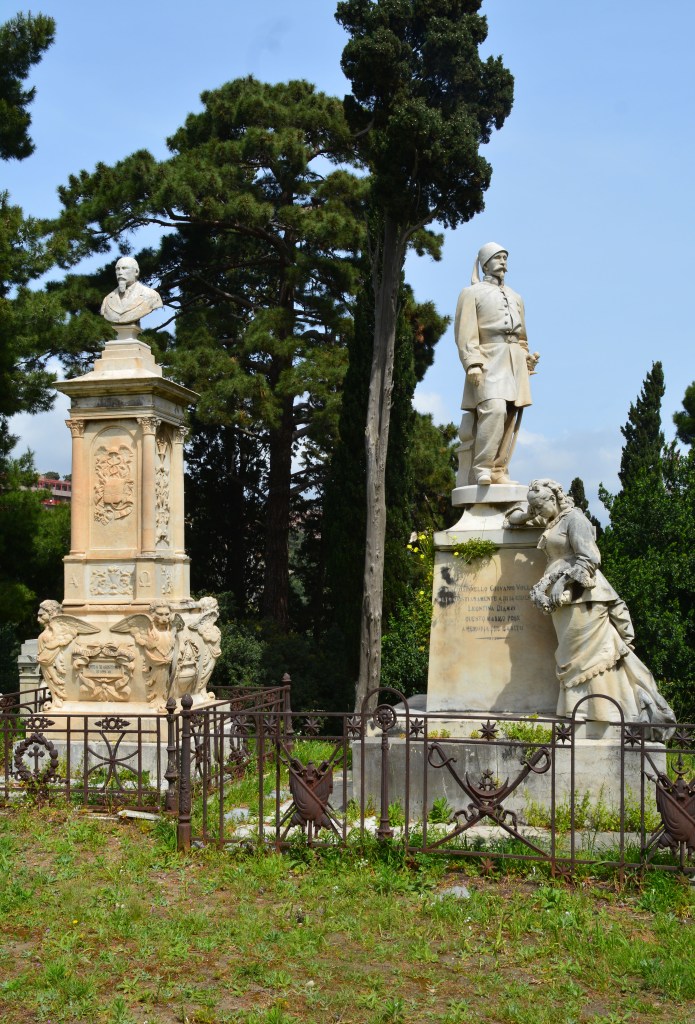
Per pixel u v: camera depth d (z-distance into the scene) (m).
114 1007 4.80
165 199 20.34
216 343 21.62
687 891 6.23
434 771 8.61
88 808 8.41
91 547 11.02
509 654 9.50
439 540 9.81
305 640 20.45
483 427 10.02
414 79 16.03
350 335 21.30
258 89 22.58
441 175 15.28
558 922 5.81
